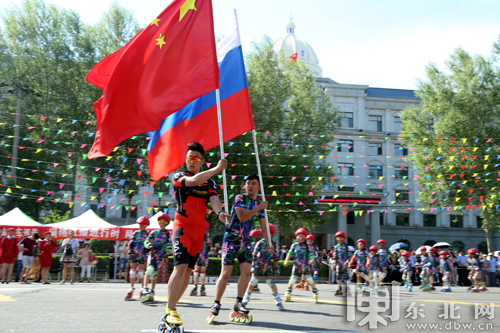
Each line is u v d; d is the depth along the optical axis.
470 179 28.78
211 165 26.70
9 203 29.83
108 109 7.01
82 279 17.84
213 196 4.48
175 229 4.31
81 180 34.41
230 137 7.34
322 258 22.58
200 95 6.66
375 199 40.03
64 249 15.59
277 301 7.04
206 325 4.88
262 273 7.31
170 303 4.05
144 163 28.59
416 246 46.41
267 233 5.91
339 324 5.10
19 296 7.70
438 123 29.80
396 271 18.52
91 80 7.43
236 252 5.33
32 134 28.47
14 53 29.69
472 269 16.39
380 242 13.01
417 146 30.34
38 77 28.58
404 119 32.56
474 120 29.12
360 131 45.31
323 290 13.51
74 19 30.72
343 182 44.25
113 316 5.40
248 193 5.66
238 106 7.44
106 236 18.78
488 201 32.41
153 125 6.92
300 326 4.89
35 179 28.70
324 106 33.34
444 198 30.47
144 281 7.52
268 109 30.38
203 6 6.96
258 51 31.41
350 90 46.25
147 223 8.71
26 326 4.43
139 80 7.03
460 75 29.73
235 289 12.01
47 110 29.61
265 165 28.12
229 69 7.72
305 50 60.72
